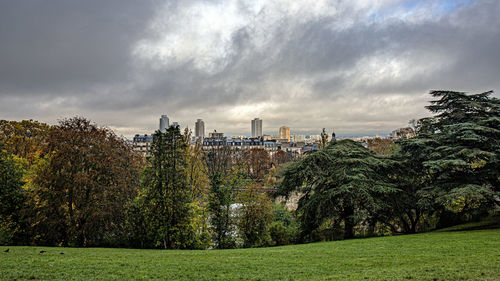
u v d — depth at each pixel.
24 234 27.28
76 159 27.36
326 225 32.66
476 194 22.14
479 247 17.42
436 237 22.66
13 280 11.57
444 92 29.33
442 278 11.30
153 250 23.77
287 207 51.12
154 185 28.16
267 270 13.92
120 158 29.59
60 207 25.81
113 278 12.32
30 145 58.25
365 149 33.69
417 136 30.50
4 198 26.92
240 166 38.84
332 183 30.16
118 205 27.41
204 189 43.28
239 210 32.09
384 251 18.36
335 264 14.97
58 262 15.00
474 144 25.78
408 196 29.36
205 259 17.12
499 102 27.98
